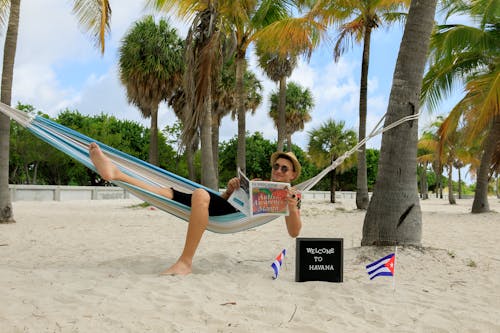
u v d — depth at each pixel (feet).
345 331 8.53
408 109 18.03
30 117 14.65
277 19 48.16
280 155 14.23
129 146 118.01
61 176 117.19
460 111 44.83
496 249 20.42
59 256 17.90
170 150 118.11
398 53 18.69
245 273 14.03
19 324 7.95
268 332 8.28
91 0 31.42
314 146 85.25
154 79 61.31
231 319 8.95
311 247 13.12
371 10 48.62
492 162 57.26
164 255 18.31
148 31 59.82
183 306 9.60
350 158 83.76
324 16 41.45
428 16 18.39
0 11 33.17
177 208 14.33
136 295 10.21
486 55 47.62
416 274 14.58
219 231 14.65
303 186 15.06
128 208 51.03
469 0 43.86
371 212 18.22
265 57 64.34
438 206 79.46
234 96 79.61
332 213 48.34
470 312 10.06
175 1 37.68
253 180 13.65
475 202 50.14
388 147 18.12
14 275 11.60
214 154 75.61
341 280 13.08
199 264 15.42
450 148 86.38
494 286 13.07
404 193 17.72
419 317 9.64
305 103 102.78
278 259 13.30
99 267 14.67
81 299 9.64
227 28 41.63
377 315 9.66
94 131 112.78
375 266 12.70
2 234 25.03
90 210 46.83
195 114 36.91
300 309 9.84
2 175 31.45
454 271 15.07
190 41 36.88
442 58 45.80
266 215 14.26
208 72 36.58
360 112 55.47
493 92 37.68
